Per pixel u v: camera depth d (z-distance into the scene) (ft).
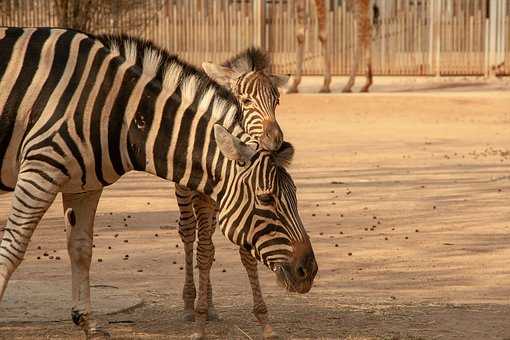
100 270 45.52
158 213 61.87
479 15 154.40
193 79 31.04
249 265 32.86
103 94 30.63
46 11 132.46
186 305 36.04
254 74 45.16
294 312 37.19
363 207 63.52
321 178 76.59
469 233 55.01
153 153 30.78
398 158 88.89
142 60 31.27
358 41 143.23
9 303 37.81
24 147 30.32
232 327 34.99
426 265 46.96
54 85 30.45
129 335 33.58
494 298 40.06
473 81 152.25
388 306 38.29
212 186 30.40
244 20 150.00
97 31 117.60
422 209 62.75
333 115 126.00
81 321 32.53
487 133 110.32
